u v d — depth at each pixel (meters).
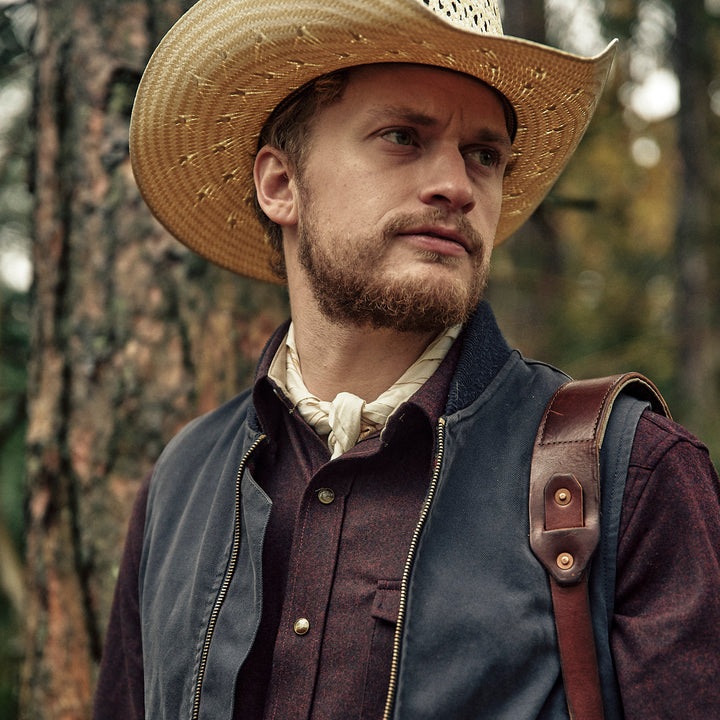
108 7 2.22
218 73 1.48
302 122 1.44
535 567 1.10
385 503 1.23
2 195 4.09
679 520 1.08
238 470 1.37
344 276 1.32
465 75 1.34
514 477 1.18
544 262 5.25
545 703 1.05
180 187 1.68
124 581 1.57
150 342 2.12
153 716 1.34
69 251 2.21
